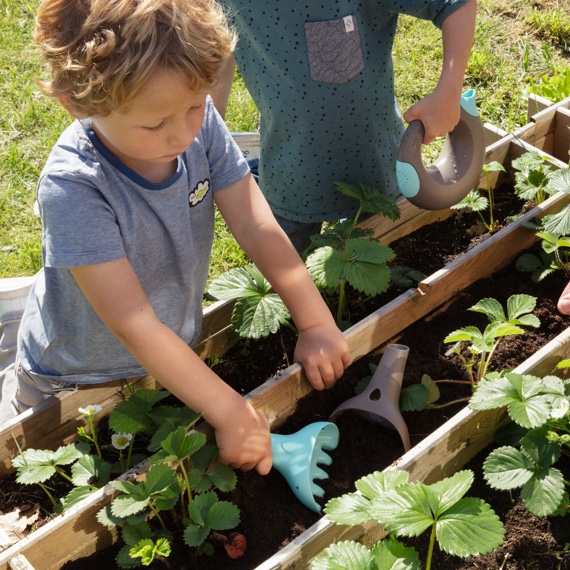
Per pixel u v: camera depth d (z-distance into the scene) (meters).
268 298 2.00
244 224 1.82
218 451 1.62
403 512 1.35
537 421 1.56
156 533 1.61
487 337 1.80
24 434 1.90
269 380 1.82
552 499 1.54
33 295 1.96
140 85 1.26
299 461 1.69
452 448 1.71
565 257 2.28
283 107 2.21
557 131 2.73
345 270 1.97
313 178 2.33
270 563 1.42
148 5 1.28
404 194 2.10
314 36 2.05
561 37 3.65
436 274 2.09
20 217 2.99
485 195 2.63
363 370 2.00
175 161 1.66
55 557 1.57
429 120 2.02
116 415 1.69
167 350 1.56
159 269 1.77
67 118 3.43
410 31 3.77
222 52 1.38
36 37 1.38
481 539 1.31
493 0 3.92
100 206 1.54
